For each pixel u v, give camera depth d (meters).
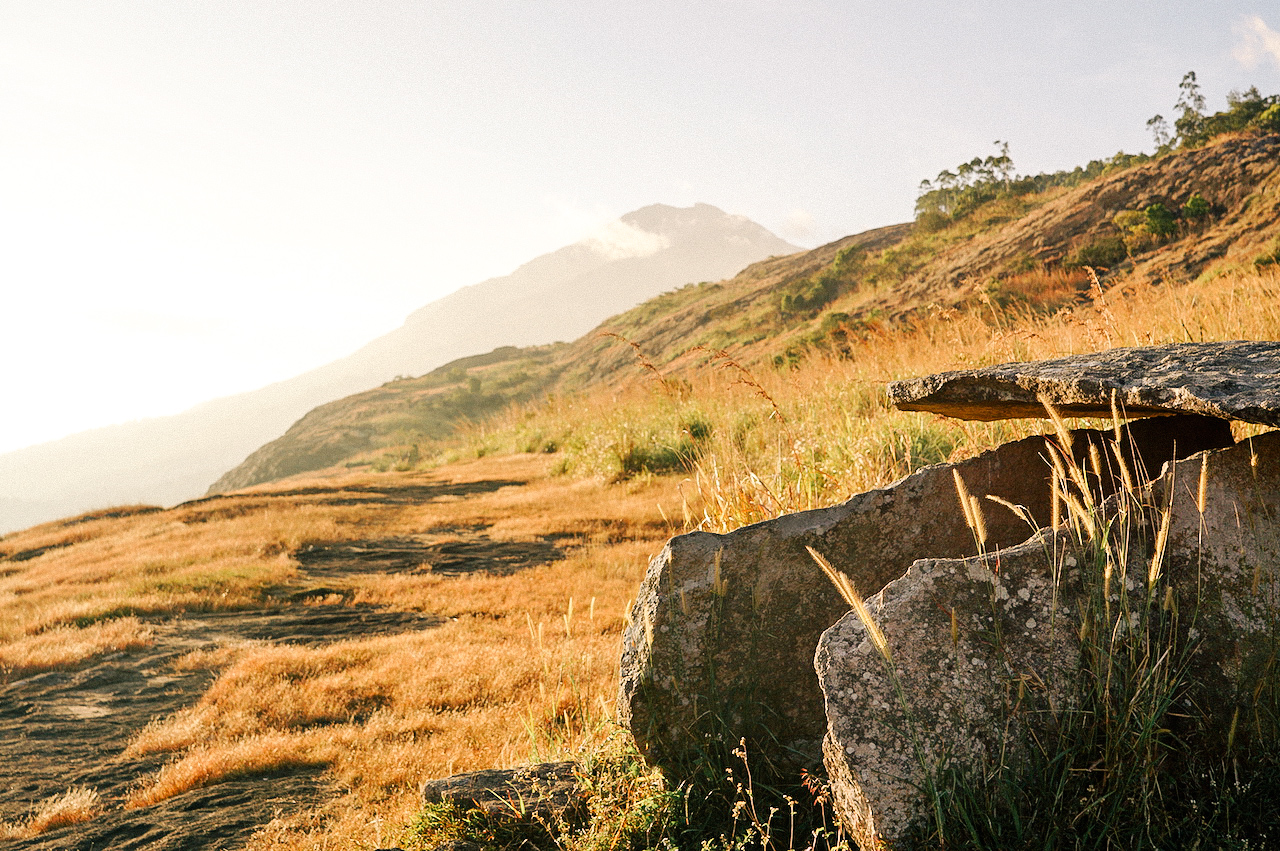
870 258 74.62
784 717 2.97
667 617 2.99
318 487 21.45
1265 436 2.35
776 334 65.62
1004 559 2.41
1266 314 6.26
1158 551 2.19
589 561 10.30
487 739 5.25
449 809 3.33
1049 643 2.32
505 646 7.21
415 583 10.48
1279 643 2.18
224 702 6.55
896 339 11.00
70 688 7.33
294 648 7.91
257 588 10.77
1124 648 2.29
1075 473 2.43
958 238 65.81
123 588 11.05
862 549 3.09
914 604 2.35
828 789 2.56
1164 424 3.12
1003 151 82.31
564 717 5.30
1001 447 3.28
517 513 14.75
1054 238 48.28
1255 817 2.07
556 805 3.24
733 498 5.52
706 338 82.00
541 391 108.38
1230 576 2.29
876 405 8.73
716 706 2.96
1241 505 2.32
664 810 2.82
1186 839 2.09
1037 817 2.16
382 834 3.81
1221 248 33.72
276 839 4.07
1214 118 54.62
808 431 8.91
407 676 6.77
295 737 5.68
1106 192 49.53
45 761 5.77
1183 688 2.27
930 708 2.24
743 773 2.92
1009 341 7.57
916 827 2.15
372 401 139.88
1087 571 2.35
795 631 3.02
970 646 2.30
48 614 9.98
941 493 3.16
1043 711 2.27
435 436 102.75
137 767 5.58
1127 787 2.14
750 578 3.02
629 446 16.31
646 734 2.99
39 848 4.34
